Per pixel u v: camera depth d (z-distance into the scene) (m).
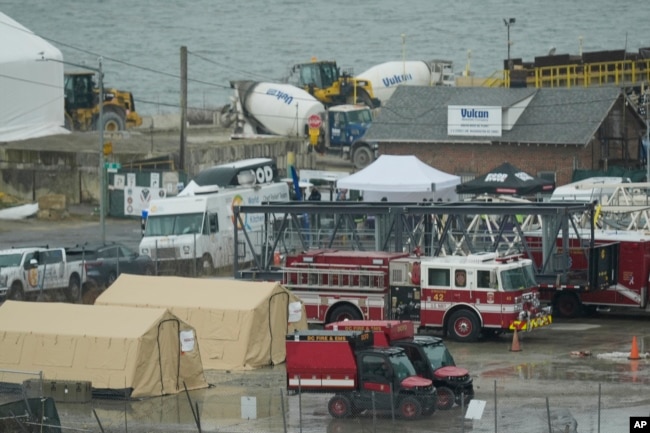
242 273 192.50
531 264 167.62
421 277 166.38
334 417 125.12
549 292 184.88
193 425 124.62
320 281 171.12
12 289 190.25
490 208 182.25
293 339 125.69
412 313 168.12
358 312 170.00
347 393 124.88
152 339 139.12
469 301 164.12
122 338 138.38
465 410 126.50
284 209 192.25
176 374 141.38
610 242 183.62
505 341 166.12
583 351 157.75
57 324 142.75
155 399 137.75
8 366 141.88
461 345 163.12
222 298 157.12
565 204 182.62
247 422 125.19
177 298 157.88
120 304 158.00
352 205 193.12
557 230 179.12
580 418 122.94
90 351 139.25
